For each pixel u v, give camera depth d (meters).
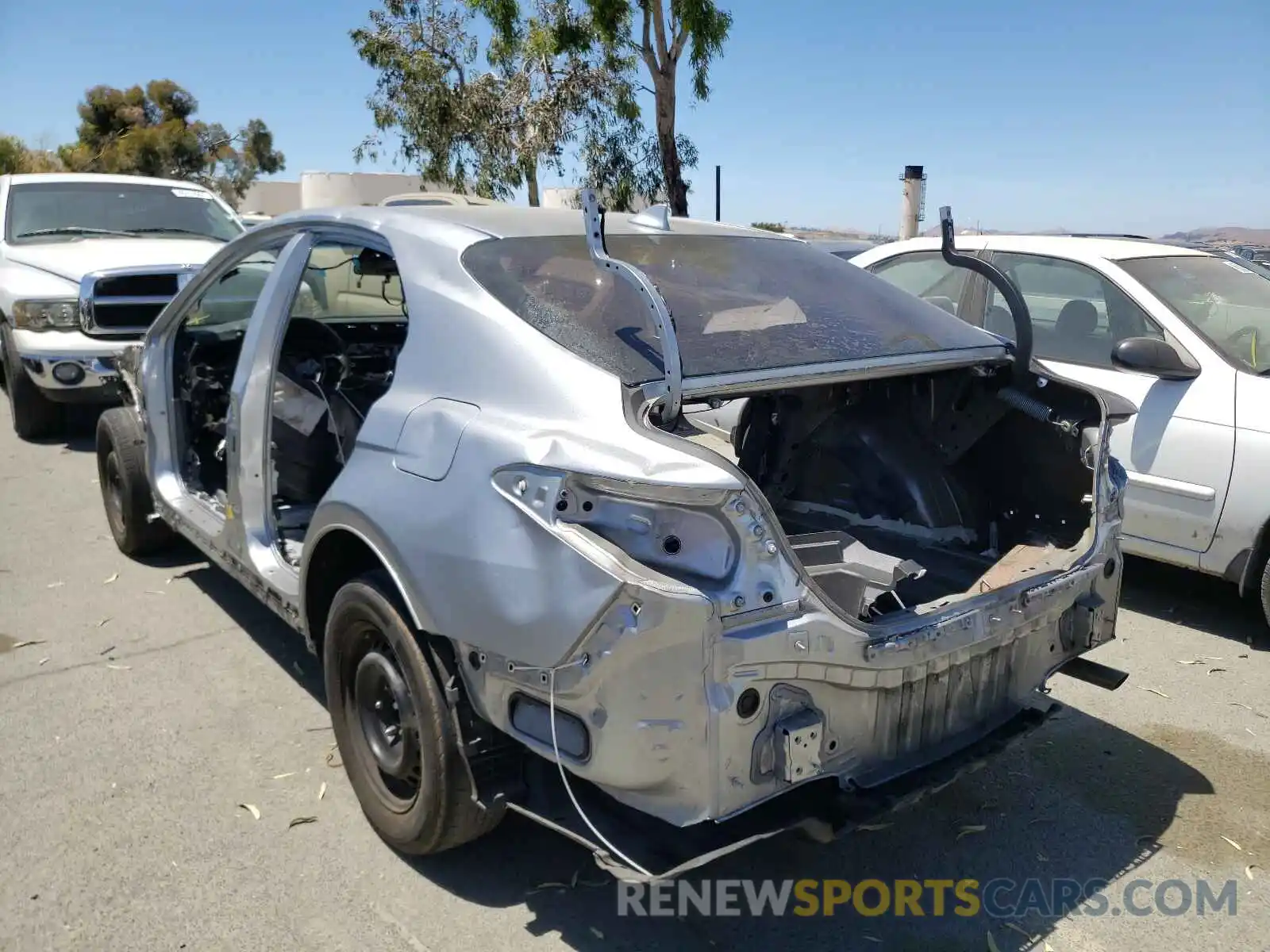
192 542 4.52
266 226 3.95
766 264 3.47
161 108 40.53
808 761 2.31
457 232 3.04
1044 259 5.64
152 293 7.94
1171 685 4.25
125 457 5.18
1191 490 4.66
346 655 3.04
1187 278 5.29
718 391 2.56
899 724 2.56
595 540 2.22
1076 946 2.73
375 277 4.39
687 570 2.21
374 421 2.87
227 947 2.64
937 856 3.11
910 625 2.49
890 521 3.68
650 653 2.16
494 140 15.73
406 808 2.90
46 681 4.08
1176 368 4.73
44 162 39.28
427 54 16.22
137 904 2.79
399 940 2.69
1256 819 3.31
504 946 2.67
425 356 2.83
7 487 6.98
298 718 3.82
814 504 3.87
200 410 4.78
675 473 2.18
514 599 2.32
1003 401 3.35
